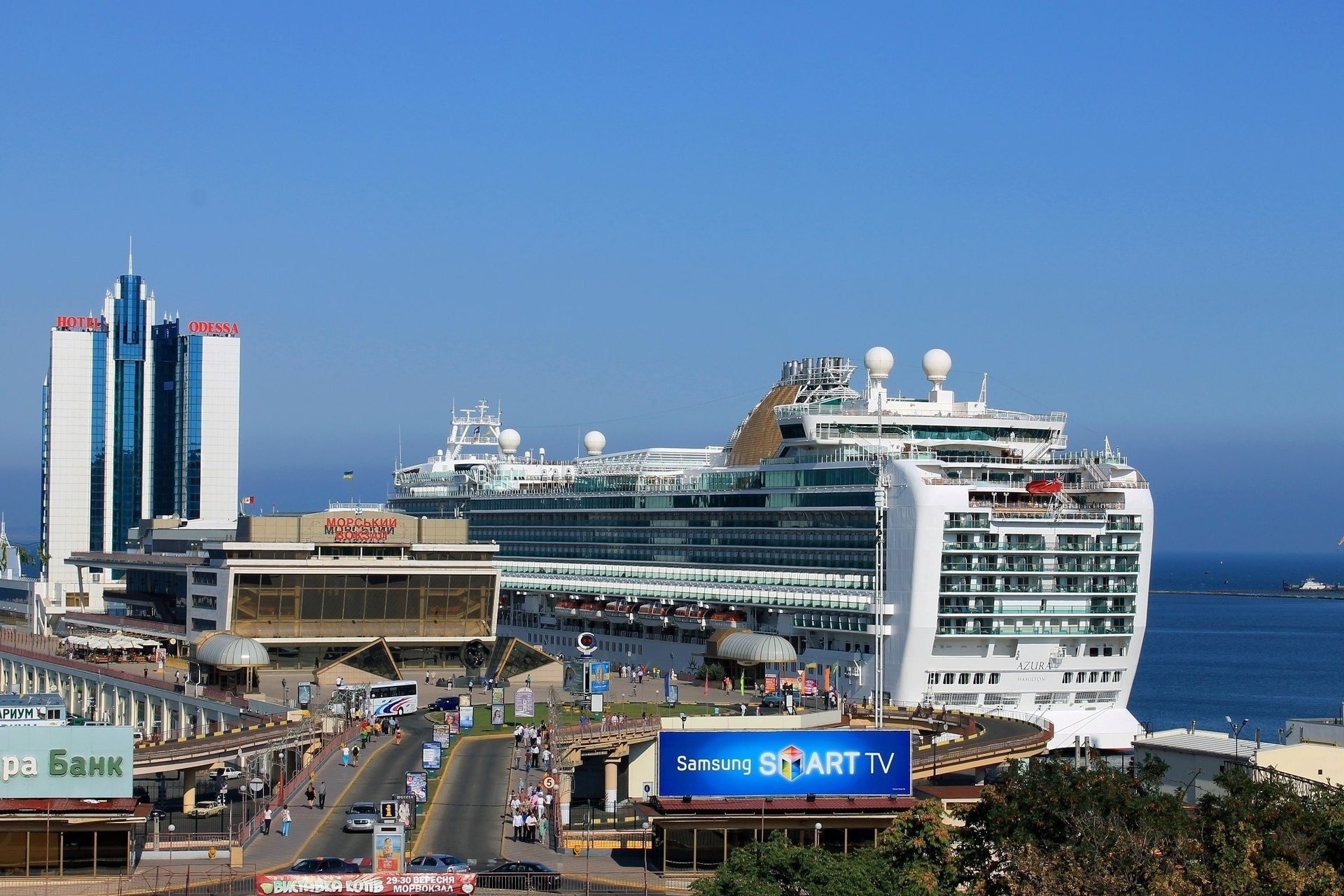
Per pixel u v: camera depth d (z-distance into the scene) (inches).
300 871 4945.9
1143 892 4456.2
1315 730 7357.3
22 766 5295.3
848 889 4586.6
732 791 5575.8
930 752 7249.0
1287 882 4439.0
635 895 4982.8
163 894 4849.9
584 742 7057.1
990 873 4995.1
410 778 6176.2
